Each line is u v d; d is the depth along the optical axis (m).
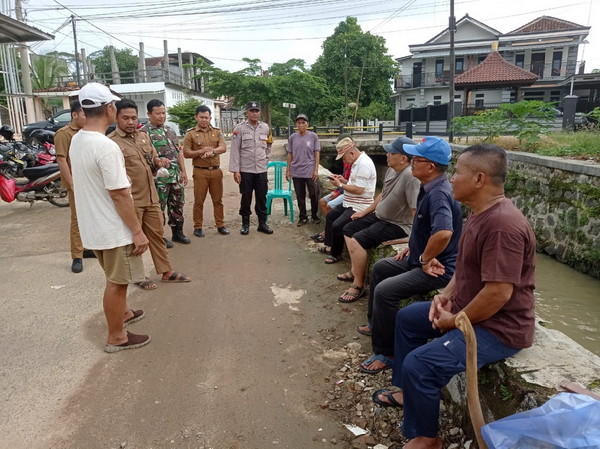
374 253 4.21
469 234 2.12
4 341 3.45
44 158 8.96
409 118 24.84
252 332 3.66
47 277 4.75
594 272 6.30
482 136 13.80
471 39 33.09
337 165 16.69
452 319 2.19
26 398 2.78
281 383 2.98
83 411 2.67
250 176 6.31
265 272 5.02
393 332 2.99
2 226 6.84
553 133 11.86
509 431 1.59
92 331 3.62
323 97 33.09
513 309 2.06
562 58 31.38
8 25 9.27
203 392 2.87
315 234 6.47
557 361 2.13
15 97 16.61
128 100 4.23
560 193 7.33
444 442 2.39
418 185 3.78
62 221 7.10
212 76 25.61
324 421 2.62
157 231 4.51
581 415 1.52
